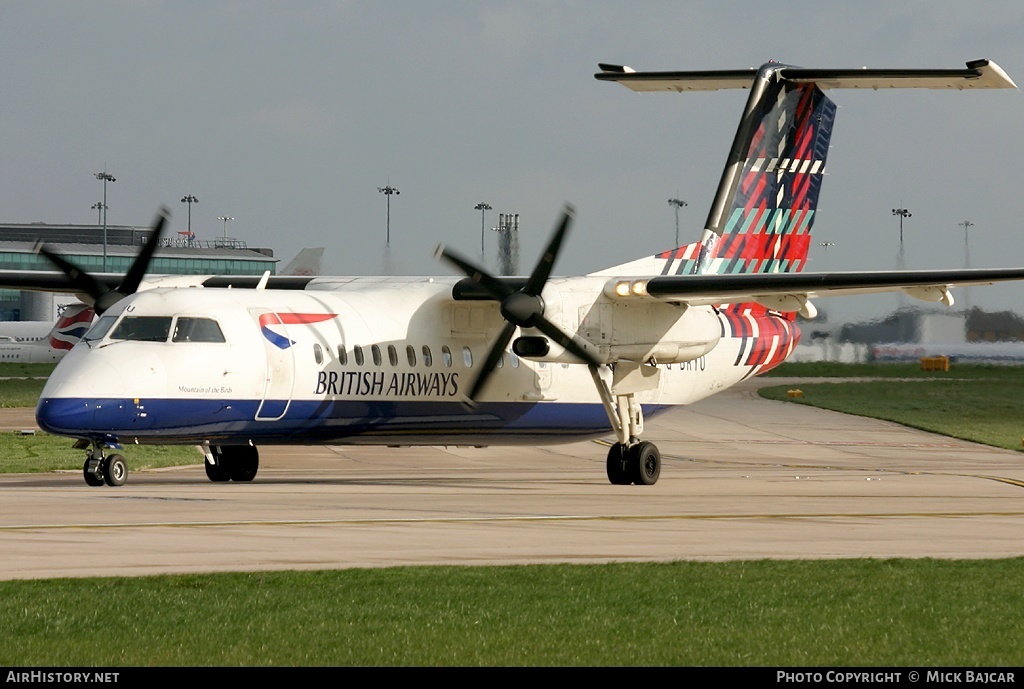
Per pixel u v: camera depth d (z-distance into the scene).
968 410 181.38
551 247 80.50
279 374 77.19
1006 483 88.31
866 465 113.31
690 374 97.31
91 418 70.44
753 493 78.06
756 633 36.78
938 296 83.31
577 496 73.69
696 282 82.19
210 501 64.06
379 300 85.38
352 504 64.19
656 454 88.81
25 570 42.91
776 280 80.44
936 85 90.62
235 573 42.94
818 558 48.47
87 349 73.81
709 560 47.69
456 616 38.00
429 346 85.25
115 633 35.53
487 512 61.78
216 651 33.97
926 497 75.62
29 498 64.31
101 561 44.69
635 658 33.84
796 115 98.88
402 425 84.19
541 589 41.72
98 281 89.62
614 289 83.88
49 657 33.28
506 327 81.88
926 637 36.53
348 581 42.25
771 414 173.62
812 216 101.94
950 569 46.19
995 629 37.56
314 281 92.50
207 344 74.88
